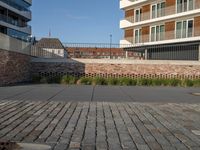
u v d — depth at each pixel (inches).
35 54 1167.6
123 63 1140.5
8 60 867.4
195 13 1541.6
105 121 340.5
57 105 458.3
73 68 1131.9
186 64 1163.3
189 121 347.9
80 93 662.5
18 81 966.4
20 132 279.6
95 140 256.8
